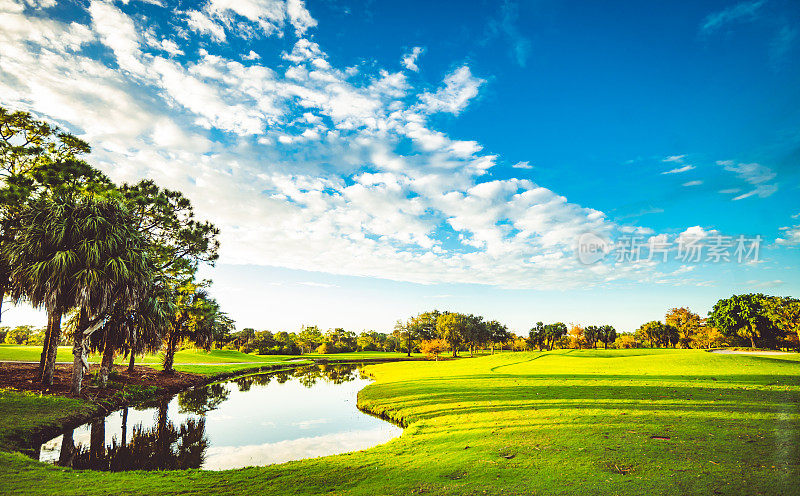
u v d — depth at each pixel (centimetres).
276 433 1894
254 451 1580
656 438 1130
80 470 1116
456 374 3753
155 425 2008
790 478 766
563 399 1948
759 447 984
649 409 1573
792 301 6247
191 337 4112
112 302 2097
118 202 2225
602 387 2292
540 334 12331
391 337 13912
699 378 2458
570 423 1400
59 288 1897
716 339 7712
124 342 2531
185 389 3388
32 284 1934
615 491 762
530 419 1524
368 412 2311
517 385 2622
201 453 1551
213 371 4712
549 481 845
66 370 2806
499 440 1242
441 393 2488
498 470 947
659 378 2561
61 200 2072
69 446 1548
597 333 11806
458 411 1878
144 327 2603
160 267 2905
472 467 990
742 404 1573
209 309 4116
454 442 1282
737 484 754
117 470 1305
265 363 7050
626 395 1955
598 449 1057
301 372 5769
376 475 992
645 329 10119
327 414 2344
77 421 1844
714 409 1502
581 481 830
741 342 7219
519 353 7550
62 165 2319
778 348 6456
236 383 4125
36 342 10150
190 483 986
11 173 2383
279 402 2859
